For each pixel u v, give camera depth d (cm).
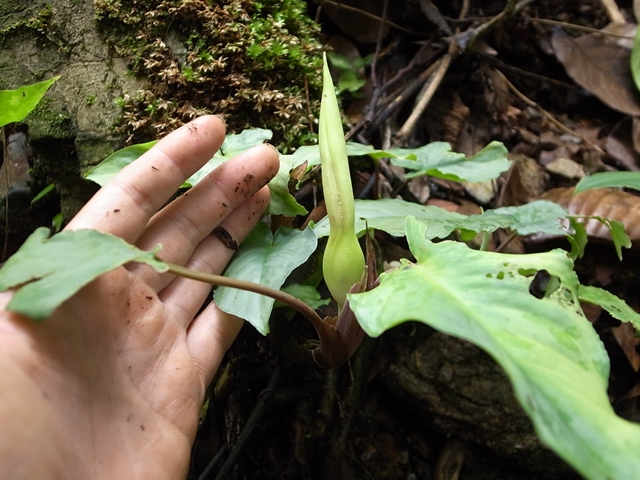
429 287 18
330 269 22
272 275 22
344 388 32
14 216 38
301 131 34
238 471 31
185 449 22
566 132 48
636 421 35
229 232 25
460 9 52
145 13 33
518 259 19
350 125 40
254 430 31
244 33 33
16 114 27
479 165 33
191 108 32
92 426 19
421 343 33
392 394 34
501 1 52
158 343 22
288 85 34
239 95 32
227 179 24
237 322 25
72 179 33
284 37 34
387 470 33
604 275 38
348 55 47
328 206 22
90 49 33
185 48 33
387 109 42
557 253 19
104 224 21
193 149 23
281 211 26
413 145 45
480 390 32
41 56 33
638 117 45
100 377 20
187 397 22
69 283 15
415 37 49
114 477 19
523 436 31
